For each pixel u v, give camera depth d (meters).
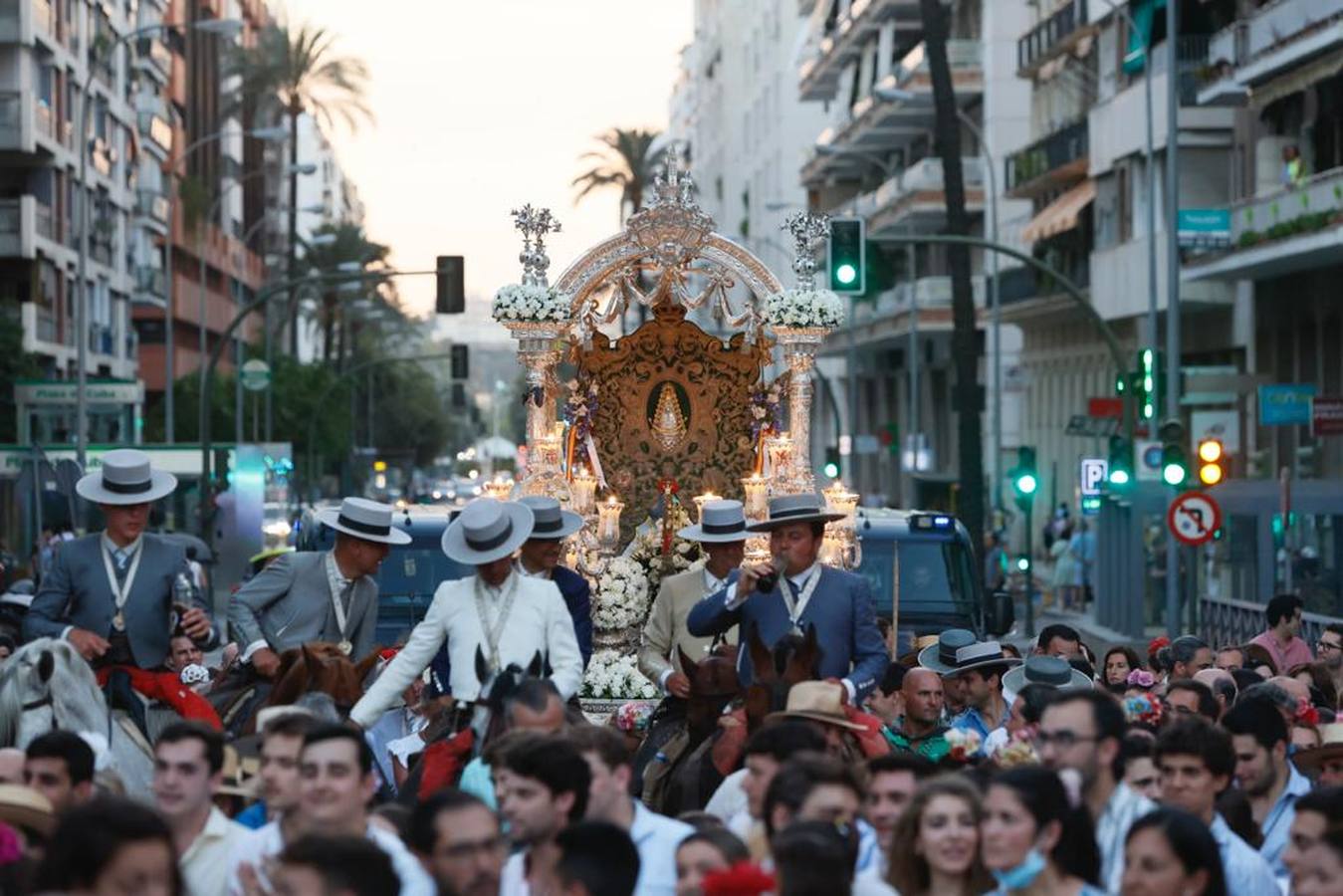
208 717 14.30
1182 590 42.53
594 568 18.72
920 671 14.46
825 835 7.57
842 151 80.81
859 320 82.50
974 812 8.66
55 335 66.50
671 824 9.60
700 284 54.00
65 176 67.31
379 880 7.17
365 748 9.31
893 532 22.78
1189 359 55.19
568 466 20.16
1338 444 44.66
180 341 90.25
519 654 13.16
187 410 81.00
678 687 13.97
